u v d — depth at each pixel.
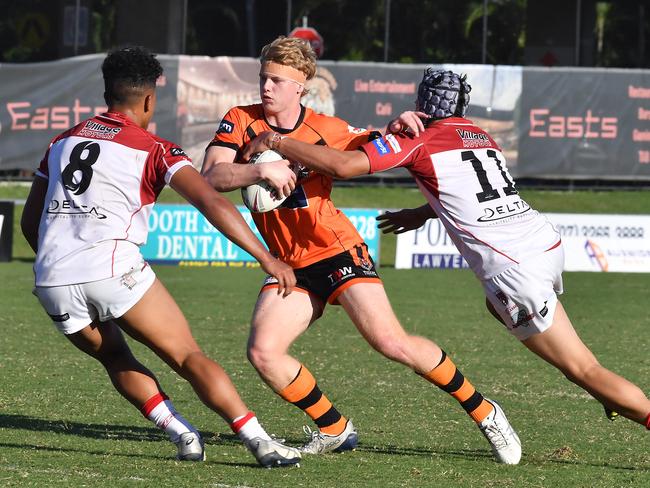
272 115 20.34
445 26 99.69
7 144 76.62
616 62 100.69
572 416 25.53
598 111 81.81
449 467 19.58
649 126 82.19
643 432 23.73
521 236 19.20
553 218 65.75
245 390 28.30
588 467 19.95
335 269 19.91
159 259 64.00
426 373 19.75
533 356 35.28
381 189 86.75
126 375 18.98
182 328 18.00
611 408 19.47
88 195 17.50
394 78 79.50
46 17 92.56
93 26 90.81
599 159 82.12
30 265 63.12
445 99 19.88
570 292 55.38
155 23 86.75
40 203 18.67
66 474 17.91
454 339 38.75
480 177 19.42
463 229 19.36
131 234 17.69
